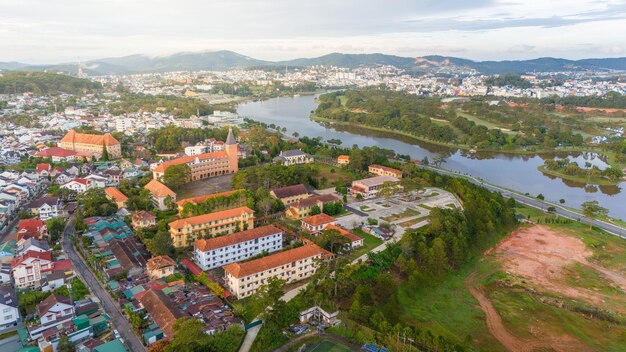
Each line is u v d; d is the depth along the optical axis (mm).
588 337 176250
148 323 162500
